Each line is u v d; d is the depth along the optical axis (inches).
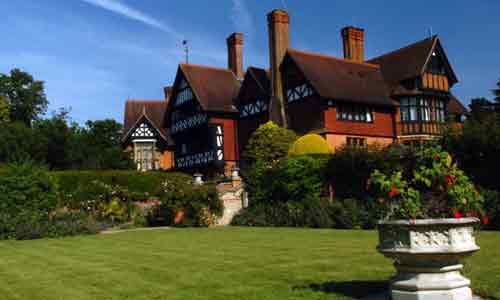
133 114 1673.2
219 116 1307.8
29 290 285.9
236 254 396.5
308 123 1093.8
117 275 318.0
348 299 230.8
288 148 1031.0
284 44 1195.3
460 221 202.4
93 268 350.9
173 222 786.2
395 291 213.6
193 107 1369.3
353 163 700.0
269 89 1229.7
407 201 215.8
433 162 229.8
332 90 1066.7
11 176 709.3
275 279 283.3
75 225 677.9
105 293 267.9
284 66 1168.8
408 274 212.1
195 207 772.0
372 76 1218.0
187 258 382.6
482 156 618.8
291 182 756.6
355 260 341.1
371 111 1133.1
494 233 501.4
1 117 1606.8
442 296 203.9
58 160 1278.3
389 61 1285.7
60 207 810.2
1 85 1710.1
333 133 1053.2
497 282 250.5
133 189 978.1
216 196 792.3
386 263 323.9
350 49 1325.0
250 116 1277.1
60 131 1328.7
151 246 482.3
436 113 1201.4
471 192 221.5
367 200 664.4
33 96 1761.8
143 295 258.5
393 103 1153.4
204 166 1327.5
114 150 1416.1
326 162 742.5
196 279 292.5
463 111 1350.9
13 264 394.9
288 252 396.5
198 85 1333.7
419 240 204.5
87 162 1310.3
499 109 1273.4
